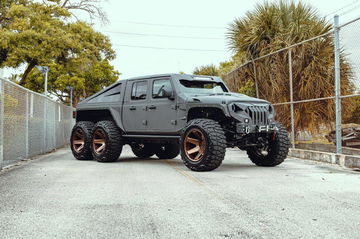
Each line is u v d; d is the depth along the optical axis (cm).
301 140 1002
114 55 2930
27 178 616
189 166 711
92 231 321
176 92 786
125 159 992
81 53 2217
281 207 403
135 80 888
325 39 985
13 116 820
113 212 384
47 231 321
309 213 378
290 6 1263
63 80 3158
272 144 770
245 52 1323
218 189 509
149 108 834
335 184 548
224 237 304
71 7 2653
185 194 475
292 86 1007
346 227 330
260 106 739
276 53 1106
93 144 909
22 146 903
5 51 2028
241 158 983
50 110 1241
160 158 1021
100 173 681
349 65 803
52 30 2012
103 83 3772
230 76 1468
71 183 563
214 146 679
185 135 720
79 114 1011
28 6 2116
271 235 309
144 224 341
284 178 609
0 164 718
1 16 2219
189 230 323
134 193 482
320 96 949
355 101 787
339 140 820
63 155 1108
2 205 415
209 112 768
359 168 742
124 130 888
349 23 785
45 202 430
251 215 371
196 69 2103
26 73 2103
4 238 303
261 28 1269
